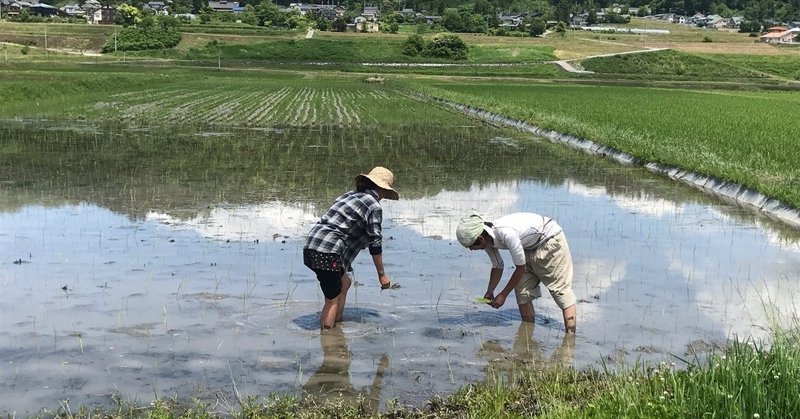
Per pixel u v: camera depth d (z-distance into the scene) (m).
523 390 5.87
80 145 20.59
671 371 5.58
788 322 7.60
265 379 6.09
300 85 59.00
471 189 15.30
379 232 7.30
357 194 7.41
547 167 18.92
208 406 5.56
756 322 7.65
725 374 5.27
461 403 5.61
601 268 9.64
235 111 33.16
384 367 6.41
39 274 8.80
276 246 10.26
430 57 103.69
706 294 8.59
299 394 5.84
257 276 8.88
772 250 10.79
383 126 28.53
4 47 92.88
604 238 11.32
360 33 122.00
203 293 8.21
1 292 8.11
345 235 7.23
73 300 7.90
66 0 169.75
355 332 7.21
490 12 168.88
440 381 6.14
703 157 17.84
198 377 6.09
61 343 6.71
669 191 15.78
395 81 63.78
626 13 196.88
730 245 11.05
